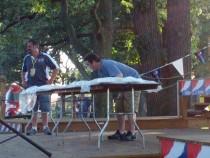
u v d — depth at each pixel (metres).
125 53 19.81
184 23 14.45
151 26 14.89
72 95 7.32
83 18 18.02
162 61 14.76
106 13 14.93
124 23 17.89
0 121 5.52
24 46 20.39
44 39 19.42
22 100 7.59
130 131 7.33
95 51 14.88
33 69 8.44
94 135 8.54
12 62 21.25
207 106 11.55
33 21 19.03
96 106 14.41
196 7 20.12
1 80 11.79
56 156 5.54
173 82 14.16
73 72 27.12
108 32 14.92
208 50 11.34
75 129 9.77
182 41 14.40
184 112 10.54
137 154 5.62
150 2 14.88
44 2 16.34
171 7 14.58
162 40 15.64
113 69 6.63
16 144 7.07
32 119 8.62
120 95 7.27
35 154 5.85
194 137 4.34
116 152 5.89
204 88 9.55
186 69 14.22
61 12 15.54
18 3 17.62
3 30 18.73
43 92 7.11
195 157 3.96
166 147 4.43
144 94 15.62
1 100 11.70
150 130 9.67
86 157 5.39
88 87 6.07
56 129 8.36
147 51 14.80
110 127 9.96
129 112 6.98
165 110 14.26
